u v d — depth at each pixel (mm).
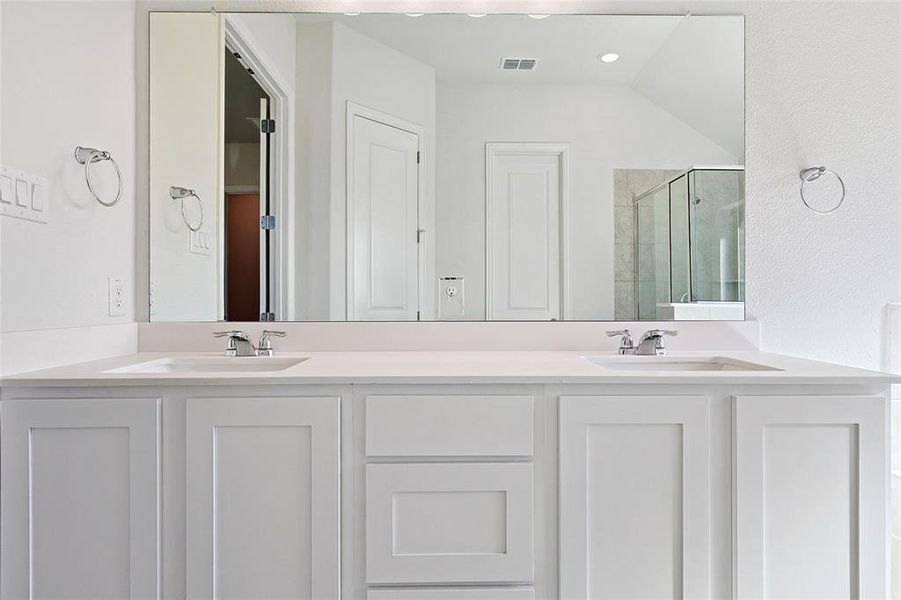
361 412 1195
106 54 1566
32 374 1204
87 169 1448
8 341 1188
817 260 1769
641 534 1200
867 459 1196
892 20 1770
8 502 1153
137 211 1728
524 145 1787
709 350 1756
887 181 1769
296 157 1775
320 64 1777
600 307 1783
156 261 1734
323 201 1771
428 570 1186
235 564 1173
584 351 1753
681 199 1779
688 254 1777
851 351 1766
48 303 1319
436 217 1788
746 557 1192
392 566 1184
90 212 1484
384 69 1786
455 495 1192
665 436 1204
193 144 1756
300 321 1764
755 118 1774
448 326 1767
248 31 1773
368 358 1560
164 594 1169
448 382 1195
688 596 1195
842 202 1771
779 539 1197
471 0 1792
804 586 1196
